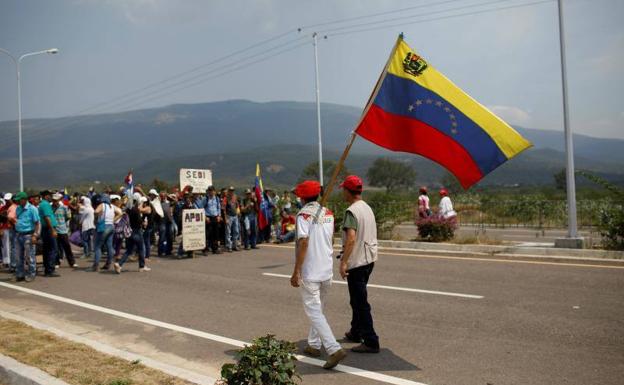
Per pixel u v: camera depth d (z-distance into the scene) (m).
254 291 9.33
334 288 9.26
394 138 6.17
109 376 4.90
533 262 11.22
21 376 4.96
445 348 5.85
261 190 16.20
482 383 4.82
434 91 6.11
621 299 7.80
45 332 6.52
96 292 9.68
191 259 13.93
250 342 6.29
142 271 12.09
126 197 14.51
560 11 13.05
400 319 7.10
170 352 5.97
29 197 12.22
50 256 11.92
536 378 4.90
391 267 11.23
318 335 5.68
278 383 4.09
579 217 23.02
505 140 5.72
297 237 5.48
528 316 7.03
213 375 5.19
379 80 6.25
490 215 25.77
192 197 15.38
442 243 14.20
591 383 4.76
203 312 7.84
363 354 5.75
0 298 9.32
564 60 12.93
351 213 5.73
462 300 8.05
